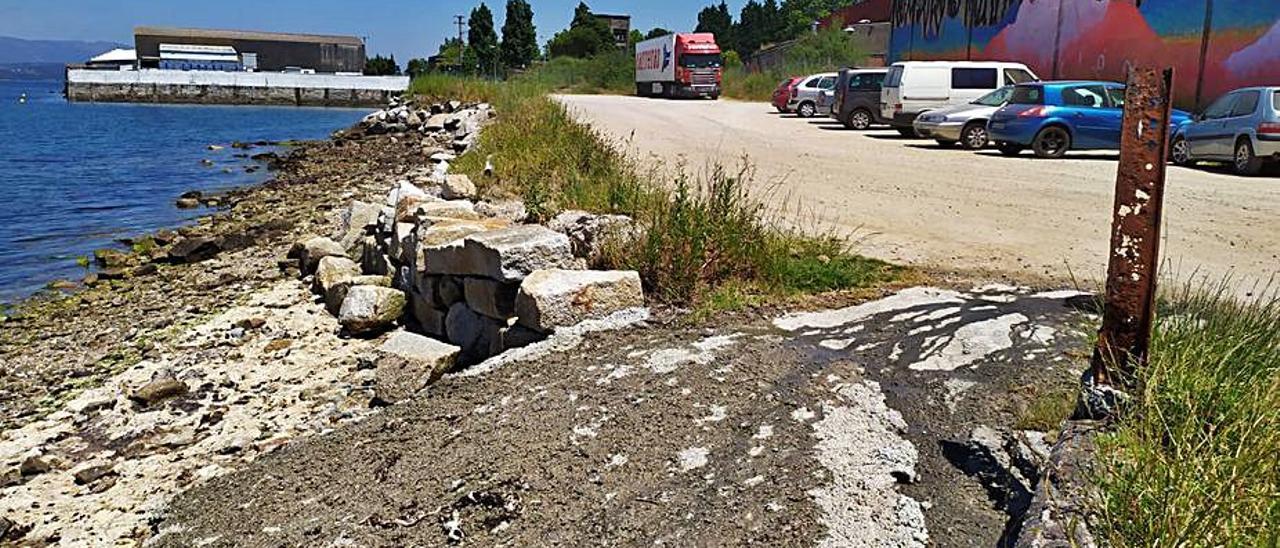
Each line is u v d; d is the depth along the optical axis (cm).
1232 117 1532
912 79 2230
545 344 579
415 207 866
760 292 657
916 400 448
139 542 460
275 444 564
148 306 936
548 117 1723
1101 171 1511
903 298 620
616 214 800
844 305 622
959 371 478
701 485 394
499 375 539
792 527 362
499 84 3491
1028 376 461
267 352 748
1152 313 384
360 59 10169
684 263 667
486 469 425
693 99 4575
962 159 1712
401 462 450
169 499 489
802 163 1591
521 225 762
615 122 2509
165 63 9050
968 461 396
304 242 1075
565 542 369
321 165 2259
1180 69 2206
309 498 436
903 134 2289
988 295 627
